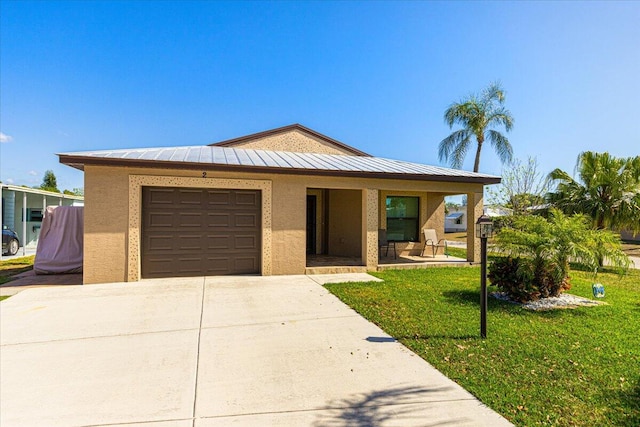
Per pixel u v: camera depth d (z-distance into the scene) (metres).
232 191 9.85
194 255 9.55
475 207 12.22
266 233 9.88
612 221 14.01
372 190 11.00
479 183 12.09
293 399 3.33
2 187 14.91
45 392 3.46
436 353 4.41
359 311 6.29
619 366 4.05
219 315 6.12
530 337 5.02
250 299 7.23
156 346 4.70
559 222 7.35
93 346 4.70
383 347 4.64
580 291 8.48
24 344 4.77
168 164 8.73
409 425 2.89
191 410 3.13
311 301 7.08
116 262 8.80
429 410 3.12
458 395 3.39
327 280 9.26
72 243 10.73
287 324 5.63
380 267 10.98
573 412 3.08
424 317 5.93
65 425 2.90
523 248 7.10
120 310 6.41
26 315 6.12
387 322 5.65
